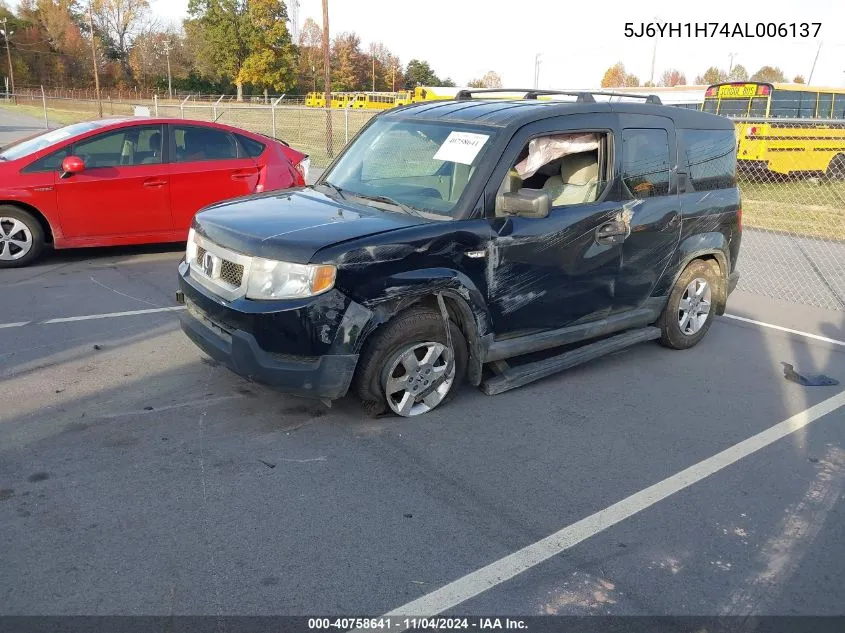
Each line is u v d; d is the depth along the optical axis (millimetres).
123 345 5449
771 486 3867
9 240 7504
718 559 3211
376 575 2977
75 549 3041
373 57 103750
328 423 4312
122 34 89625
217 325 4168
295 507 3434
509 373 4844
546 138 4758
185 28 88438
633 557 3193
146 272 7637
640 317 5516
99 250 8617
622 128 5152
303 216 4348
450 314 4480
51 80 85438
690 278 5789
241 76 70312
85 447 3904
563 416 4605
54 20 85312
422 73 111562
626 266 5219
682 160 5582
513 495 3648
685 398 5000
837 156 20062
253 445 4012
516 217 4527
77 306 6363
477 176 4406
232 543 3135
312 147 23203
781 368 5691
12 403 4395
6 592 2764
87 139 7691
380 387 4199
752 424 4629
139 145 7930
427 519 3393
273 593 2836
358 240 3953
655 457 4129
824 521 3555
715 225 5855
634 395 5016
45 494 3438
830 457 4219
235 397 4609
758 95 20000
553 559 3146
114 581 2859
